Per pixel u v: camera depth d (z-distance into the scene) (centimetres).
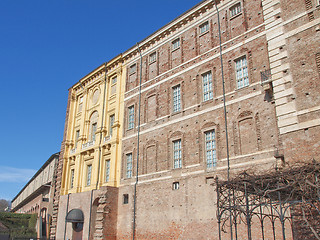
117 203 3684
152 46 3972
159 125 3512
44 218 6119
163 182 3244
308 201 1558
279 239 2234
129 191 3591
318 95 2027
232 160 2717
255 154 2572
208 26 3350
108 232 3503
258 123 2627
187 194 2972
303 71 2139
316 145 1947
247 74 2848
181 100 3356
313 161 1600
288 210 2241
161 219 3130
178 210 3002
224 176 2717
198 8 3456
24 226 6788
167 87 3575
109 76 4550
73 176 4703
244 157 2639
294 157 2020
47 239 4366
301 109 2078
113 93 4406
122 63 4388
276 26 2375
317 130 1967
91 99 4809
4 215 6881
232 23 3103
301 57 2175
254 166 2534
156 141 3484
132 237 3353
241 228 2480
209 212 2745
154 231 3156
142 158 3597
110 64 4538
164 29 3816
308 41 2172
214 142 2930
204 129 3027
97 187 4062
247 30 2942
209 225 2709
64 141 5069
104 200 3591
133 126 3916
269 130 2534
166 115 3472
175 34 3694
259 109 2647
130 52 4238
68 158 4881
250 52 2858
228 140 2800
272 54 2338
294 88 2148
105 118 4366
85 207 3991
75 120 5056
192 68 3350
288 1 2359
